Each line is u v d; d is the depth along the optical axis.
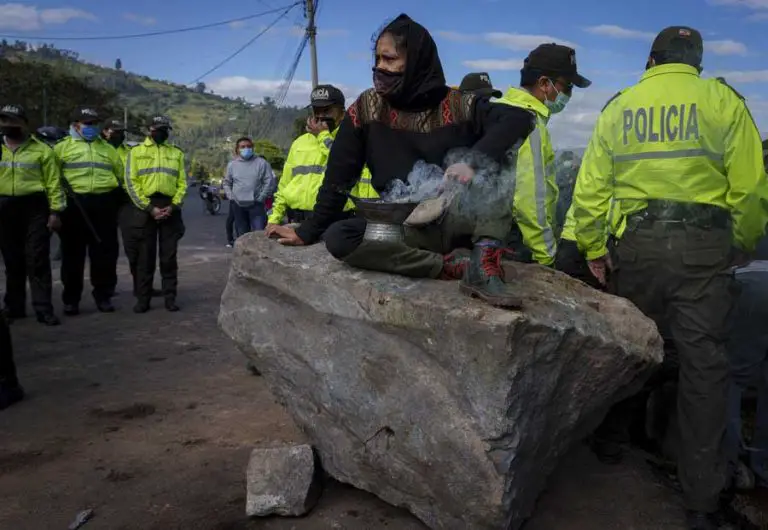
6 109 6.86
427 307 2.77
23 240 7.20
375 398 3.02
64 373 5.52
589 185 3.58
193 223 21.03
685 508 3.39
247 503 3.27
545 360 2.69
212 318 7.60
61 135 10.59
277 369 3.50
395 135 3.21
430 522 3.00
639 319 3.10
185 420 4.51
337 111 5.53
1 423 4.45
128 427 4.39
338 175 3.46
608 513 3.35
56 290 9.10
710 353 3.25
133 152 7.53
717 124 3.20
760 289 3.90
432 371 2.83
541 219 3.76
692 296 3.26
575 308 2.95
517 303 2.68
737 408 3.92
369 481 3.21
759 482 3.77
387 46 3.07
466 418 2.71
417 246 3.12
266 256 3.48
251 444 4.12
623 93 3.50
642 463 3.87
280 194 5.91
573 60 3.99
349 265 3.22
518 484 2.77
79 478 3.69
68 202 7.44
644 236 3.34
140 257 7.77
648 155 3.32
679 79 3.30
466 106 3.14
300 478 3.30
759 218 3.26
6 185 6.93
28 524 3.24
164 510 3.37
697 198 3.24
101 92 43.88
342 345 3.14
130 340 6.61
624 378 3.05
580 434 3.26
